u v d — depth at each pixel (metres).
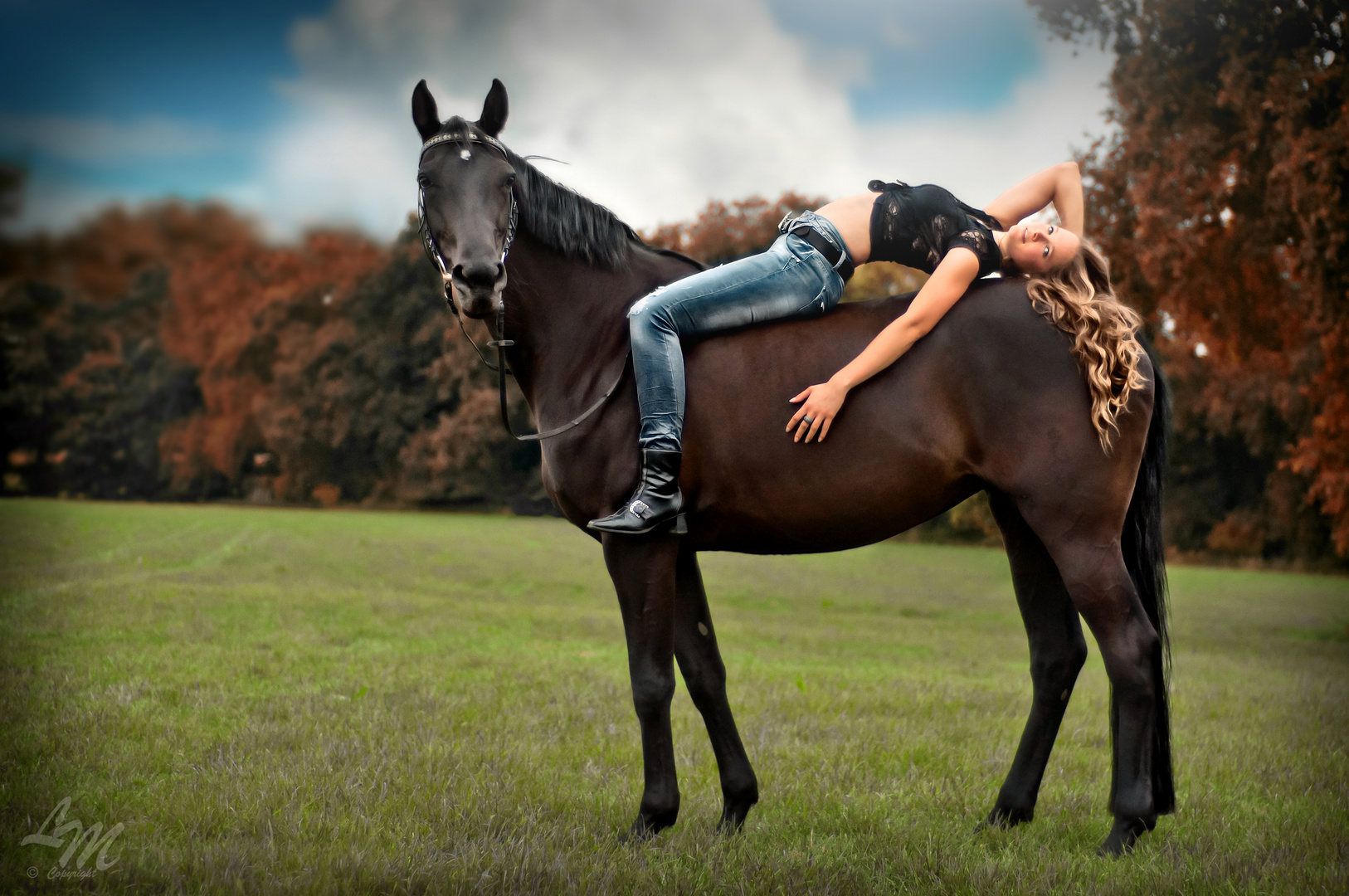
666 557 3.25
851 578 18.48
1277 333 15.05
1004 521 3.66
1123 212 14.76
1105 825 3.67
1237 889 2.90
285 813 3.42
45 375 46.19
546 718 5.36
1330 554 26.73
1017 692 6.80
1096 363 3.11
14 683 5.65
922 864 3.11
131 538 18.62
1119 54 14.05
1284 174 12.43
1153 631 3.17
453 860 2.96
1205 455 30.70
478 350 3.51
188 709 5.15
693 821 3.60
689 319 3.29
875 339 3.23
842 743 5.04
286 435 44.09
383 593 11.97
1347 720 6.02
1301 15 12.30
